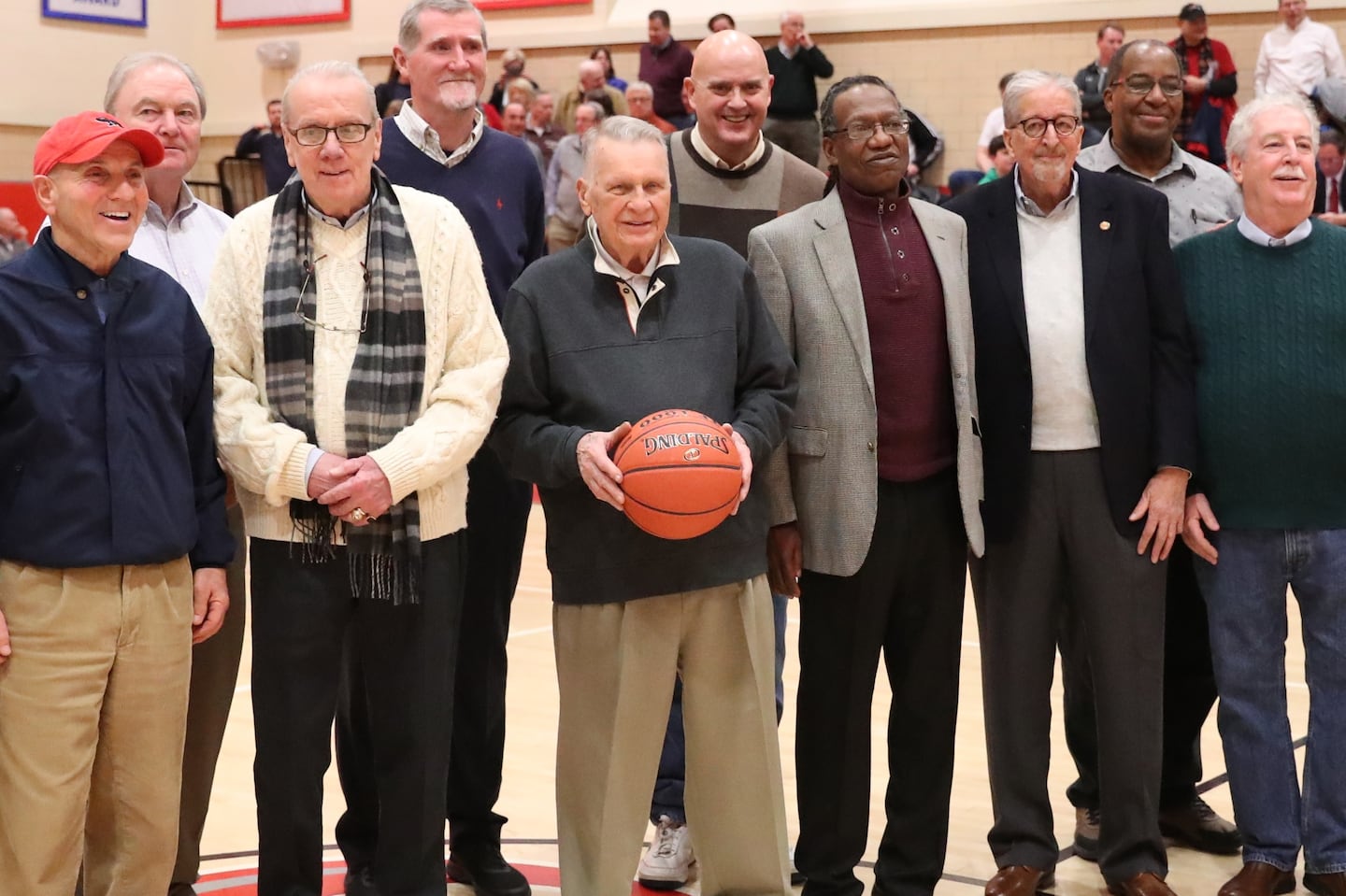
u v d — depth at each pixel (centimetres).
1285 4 896
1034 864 334
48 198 262
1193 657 376
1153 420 331
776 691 377
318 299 282
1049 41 990
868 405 313
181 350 273
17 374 258
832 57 1062
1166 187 385
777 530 325
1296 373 329
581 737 298
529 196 366
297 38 1284
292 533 280
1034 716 335
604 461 276
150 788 273
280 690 284
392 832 295
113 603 265
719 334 301
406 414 281
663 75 1066
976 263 333
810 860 326
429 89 344
